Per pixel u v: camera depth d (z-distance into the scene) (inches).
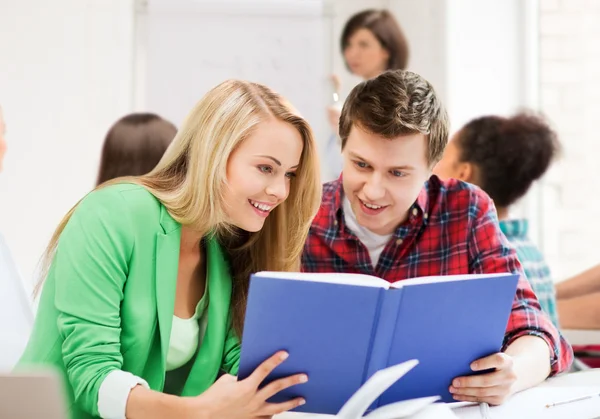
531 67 122.8
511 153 105.3
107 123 121.3
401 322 46.0
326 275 46.3
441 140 59.0
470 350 50.1
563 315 120.4
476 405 51.9
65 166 121.0
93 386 47.2
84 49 120.5
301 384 46.4
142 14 121.2
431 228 64.9
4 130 110.3
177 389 57.0
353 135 58.6
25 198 120.3
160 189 53.9
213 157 51.2
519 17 123.0
